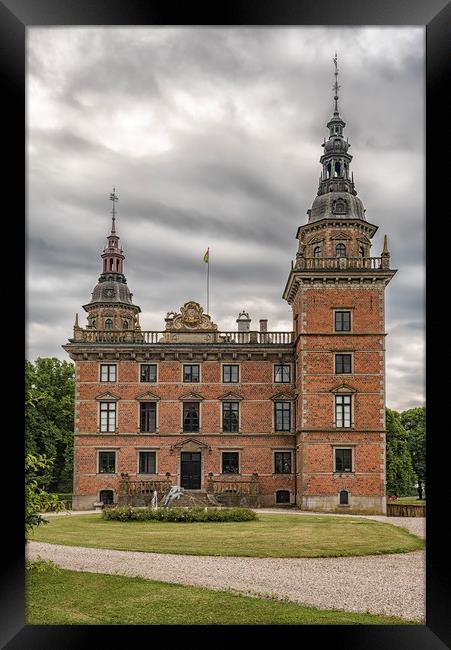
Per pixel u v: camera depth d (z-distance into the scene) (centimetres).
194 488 4850
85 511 4491
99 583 1584
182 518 3334
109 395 4884
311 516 3778
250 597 1445
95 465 4828
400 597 1470
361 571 1822
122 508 3522
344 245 4809
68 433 5941
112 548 2228
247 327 5269
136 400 4897
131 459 4853
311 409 4481
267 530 2862
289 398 4894
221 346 4916
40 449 5578
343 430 4447
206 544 2350
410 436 6781
